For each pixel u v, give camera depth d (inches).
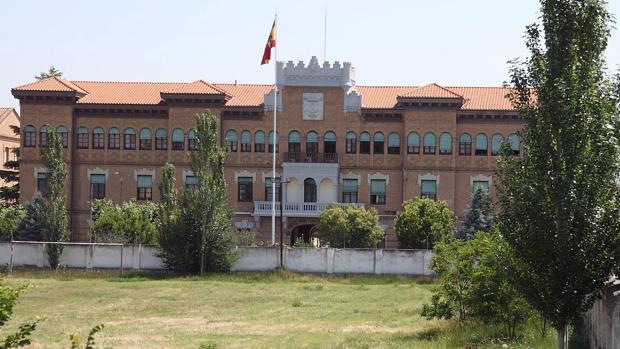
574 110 1021.8
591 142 1021.2
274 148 3489.2
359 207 3452.3
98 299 2299.5
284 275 2903.5
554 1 1043.9
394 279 2869.1
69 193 3799.2
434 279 2859.3
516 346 1338.6
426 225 3134.8
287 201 3754.9
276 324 1812.3
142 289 2549.2
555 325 1064.8
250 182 3789.4
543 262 1044.5
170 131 3782.0
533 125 1049.5
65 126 3794.3
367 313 2023.9
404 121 3727.9
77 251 3019.2
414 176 3718.0
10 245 3004.4
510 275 1088.2
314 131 3784.5
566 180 1015.0
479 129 3710.6
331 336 1587.1
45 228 3093.0
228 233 2987.2
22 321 1807.3
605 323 1103.6
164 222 2967.5
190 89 3804.1
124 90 3944.4
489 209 1197.1
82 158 3816.4
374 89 4010.8
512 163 1073.5
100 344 1489.9
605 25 1047.6
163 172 3046.3
